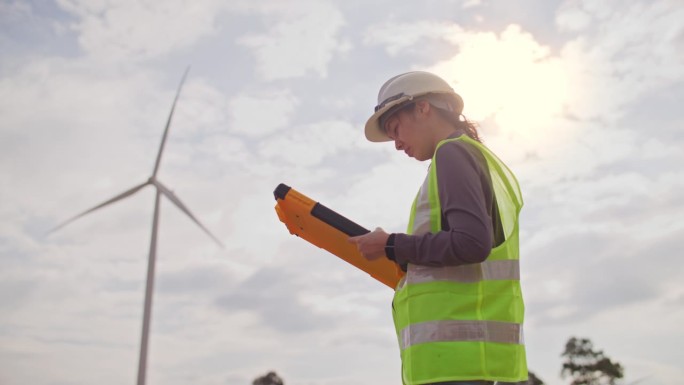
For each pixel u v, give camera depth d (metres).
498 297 2.99
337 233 3.59
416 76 3.37
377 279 3.71
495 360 2.87
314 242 3.75
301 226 3.70
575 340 40.09
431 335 2.90
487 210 3.06
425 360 2.88
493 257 3.05
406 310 3.05
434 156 3.11
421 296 2.99
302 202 3.64
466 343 2.87
